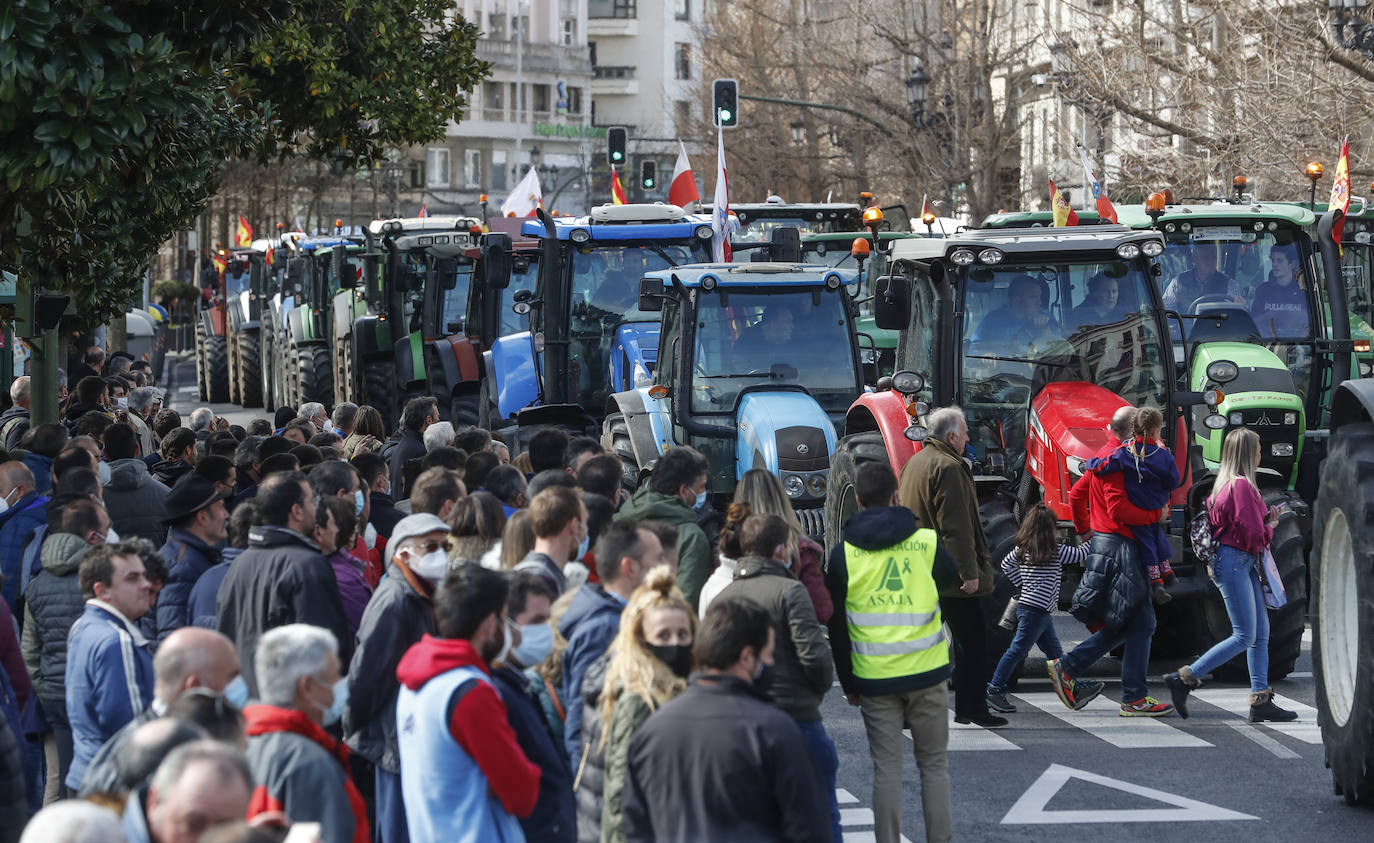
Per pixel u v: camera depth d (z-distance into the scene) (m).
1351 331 26.08
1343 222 23.66
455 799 8.91
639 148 165.62
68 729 12.86
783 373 23.06
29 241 18.67
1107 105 47.28
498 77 156.25
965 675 16.77
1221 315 23.67
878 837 12.28
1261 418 21.58
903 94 73.69
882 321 19.08
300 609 11.09
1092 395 18.75
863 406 20.06
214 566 12.68
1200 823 13.50
